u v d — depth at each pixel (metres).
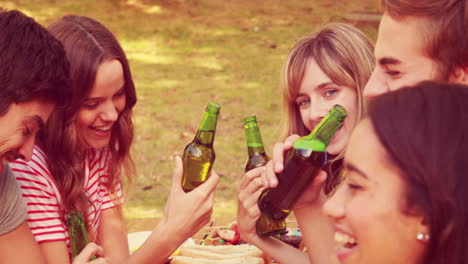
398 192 0.71
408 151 0.70
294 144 1.36
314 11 9.51
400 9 1.17
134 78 7.05
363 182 0.75
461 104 0.71
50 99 1.27
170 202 1.59
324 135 1.34
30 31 1.24
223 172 4.59
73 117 1.64
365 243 0.75
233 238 1.92
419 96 0.74
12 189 1.47
